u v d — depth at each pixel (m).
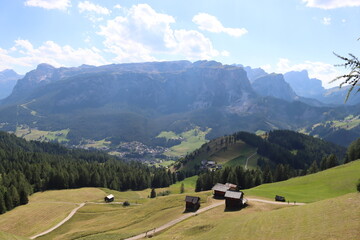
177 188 178.00
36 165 171.62
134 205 115.12
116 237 60.12
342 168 96.88
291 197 71.19
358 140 146.75
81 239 64.94
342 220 32.62
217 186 78.69
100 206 113.44
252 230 39.78
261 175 143.25
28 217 100.25
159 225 62.34
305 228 34.31
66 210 110.81
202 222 54.81
